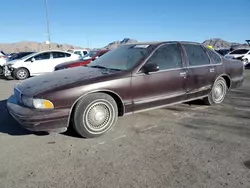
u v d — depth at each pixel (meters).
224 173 2.42
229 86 5.32
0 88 8.17
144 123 3.98
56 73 3.84
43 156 2.82
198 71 4.43
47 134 3.50
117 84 3.40
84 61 9.27
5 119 4.20
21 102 3.18
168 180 2.30
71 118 3.22
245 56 16.08
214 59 4.87
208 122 4.01
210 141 3.22
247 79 9.61
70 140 3.29
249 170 2.47
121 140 3.29
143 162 2.66
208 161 2.67
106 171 2.48
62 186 2.22
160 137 3.38
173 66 4.06
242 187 2.18
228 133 3.51
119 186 2.21
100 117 3.36
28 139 3.33
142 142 3.21
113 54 4.37
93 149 3.01
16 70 11.14
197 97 4.59
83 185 2.23
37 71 11.61
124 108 3.55
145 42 4.38
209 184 2.23
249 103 5.30
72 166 2.59
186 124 3.91
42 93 2.98
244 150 2.94
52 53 12.07
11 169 2.53
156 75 3.80
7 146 3.10
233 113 4.52
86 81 3.22
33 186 2.23
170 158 2.74
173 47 4.21
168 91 3.99
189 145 3.10
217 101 5.10
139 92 3.64
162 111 4.65
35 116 2.92
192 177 2.35
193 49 4.55
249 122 3.99
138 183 2.26
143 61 3.70
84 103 3.19
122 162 2.66
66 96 3.04
